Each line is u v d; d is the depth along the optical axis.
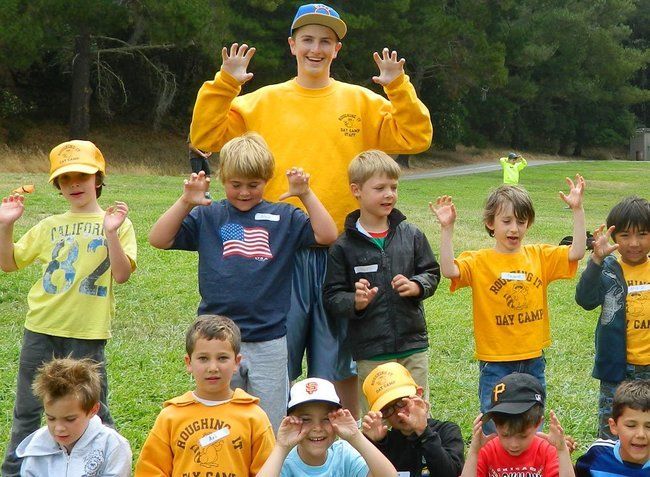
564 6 88.19
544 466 6.43
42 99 60.44
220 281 7.26
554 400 10.23
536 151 96.44
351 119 8.22
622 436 6.39
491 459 6.51
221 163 7.43
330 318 8.02
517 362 7.94
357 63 56.84
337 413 6.02
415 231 7.94
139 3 47.97
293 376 8.08
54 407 6.18
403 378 6.61
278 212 7.52
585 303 7.89
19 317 13.63
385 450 6.53
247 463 6.30
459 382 10.88
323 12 8.05
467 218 29.44
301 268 7.96
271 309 7.31
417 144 8.22
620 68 90.56
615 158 104.94
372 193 7.69
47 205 24.56
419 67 66.19
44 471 6.36
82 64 52.03
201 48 51.41
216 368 6.25
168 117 63.84
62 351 7.62
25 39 43.47
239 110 8.30
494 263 8.05
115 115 62.16
